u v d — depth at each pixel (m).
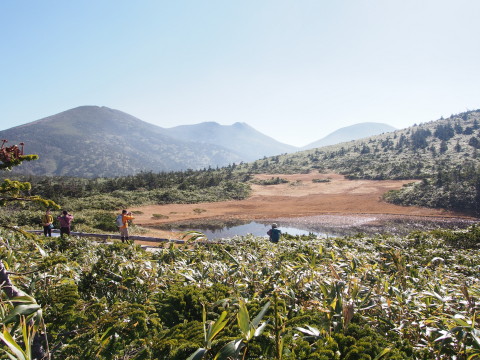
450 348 2.99
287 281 4.62
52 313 3.67
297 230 28.98
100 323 3.23
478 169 44.25
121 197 43.69
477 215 33.22
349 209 39.12
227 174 70.38
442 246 10.79
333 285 3.47
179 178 61.19
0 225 2.97
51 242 8.68
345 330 3.05
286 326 3.24
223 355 1.84
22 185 2.85
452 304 3.85
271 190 54.53
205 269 5.20
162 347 2.83
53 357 3.06
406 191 42.75
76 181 76.56
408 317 3.67
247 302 3.60
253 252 7.65
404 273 5.10
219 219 35.19
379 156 74.56
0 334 1.66
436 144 79.19
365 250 9.75
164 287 5.06
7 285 2.73
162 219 34.31
